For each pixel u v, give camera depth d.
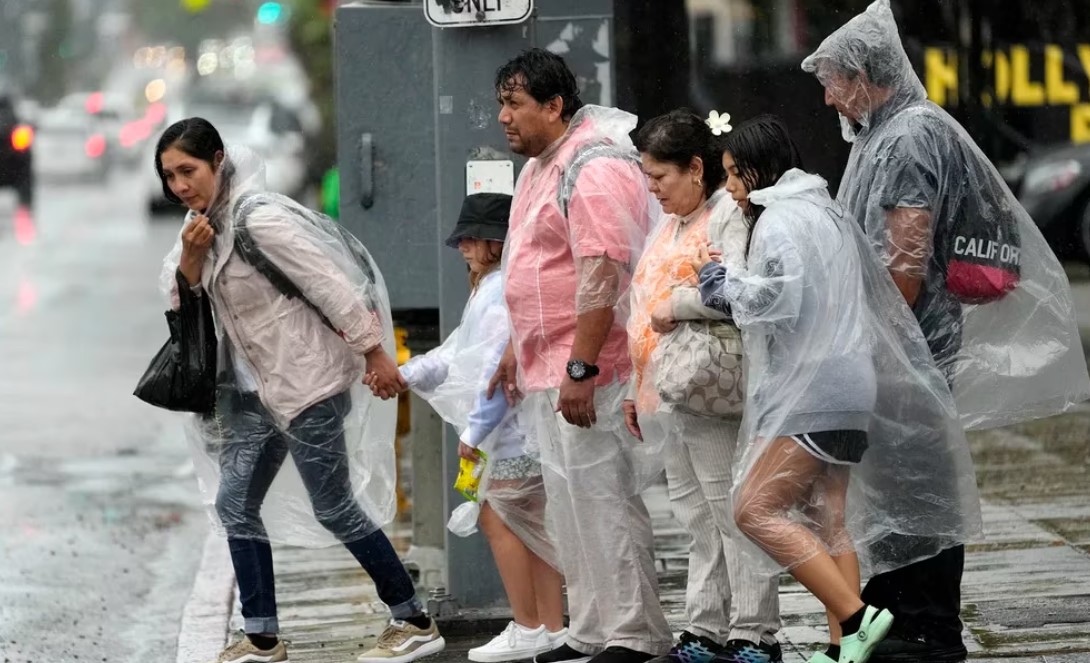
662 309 18.48
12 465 38.19
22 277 78.06
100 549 30.83
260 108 110.50
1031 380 19.47
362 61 26.69
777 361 17.80
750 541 18.19
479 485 21.28
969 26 39.62
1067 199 43.59
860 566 18.94
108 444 40.59
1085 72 40.12
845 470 18.14
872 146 18.95
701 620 19.53
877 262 18.39
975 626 21.97
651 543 20.55
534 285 19.92
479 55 23.02
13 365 51.97
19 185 124.62
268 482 21.05
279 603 26.03
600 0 26.67
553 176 19.80
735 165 18.33
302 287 20.31
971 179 18.88
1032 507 29.30
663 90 34.78
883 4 19.02
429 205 26.89
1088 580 24.16
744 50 34.59
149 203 111.81
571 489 20.06
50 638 25.06
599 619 20.52
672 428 19.23
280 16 110.88
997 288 18.89
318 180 98.25
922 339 18.41
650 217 19.95
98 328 60.22
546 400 20.19
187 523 32.88
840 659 17.84
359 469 21.09
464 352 21.39
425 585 25.66
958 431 18.47
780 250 17.56
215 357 20.77
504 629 23.14
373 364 20.56
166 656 24.11
